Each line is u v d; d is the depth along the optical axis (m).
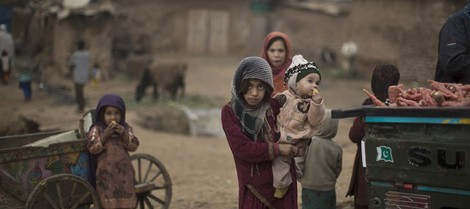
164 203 5.41
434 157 3.11
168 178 5.45
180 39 31.08
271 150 3.34
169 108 15.96
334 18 27.11
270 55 5.16
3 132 10.73
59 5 19.30
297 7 28.80
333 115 3.43
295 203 3.53
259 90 3.36
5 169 4.23
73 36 19.73
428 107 3.13
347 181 6.77
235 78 3.41
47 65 19.58
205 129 15.26
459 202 3.07
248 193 3.50
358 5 25.69
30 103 14.91
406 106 3.31
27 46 19.00
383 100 4.40
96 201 4.43
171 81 17.22
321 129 4.56
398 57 23.28
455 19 4.11
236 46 31.59
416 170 3.19
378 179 3.36
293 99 3.51
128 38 26.70
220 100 18.19
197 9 31.12
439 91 3.21
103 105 4.38
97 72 19.12
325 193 4.61
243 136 3.38
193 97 18.31
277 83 5.09
